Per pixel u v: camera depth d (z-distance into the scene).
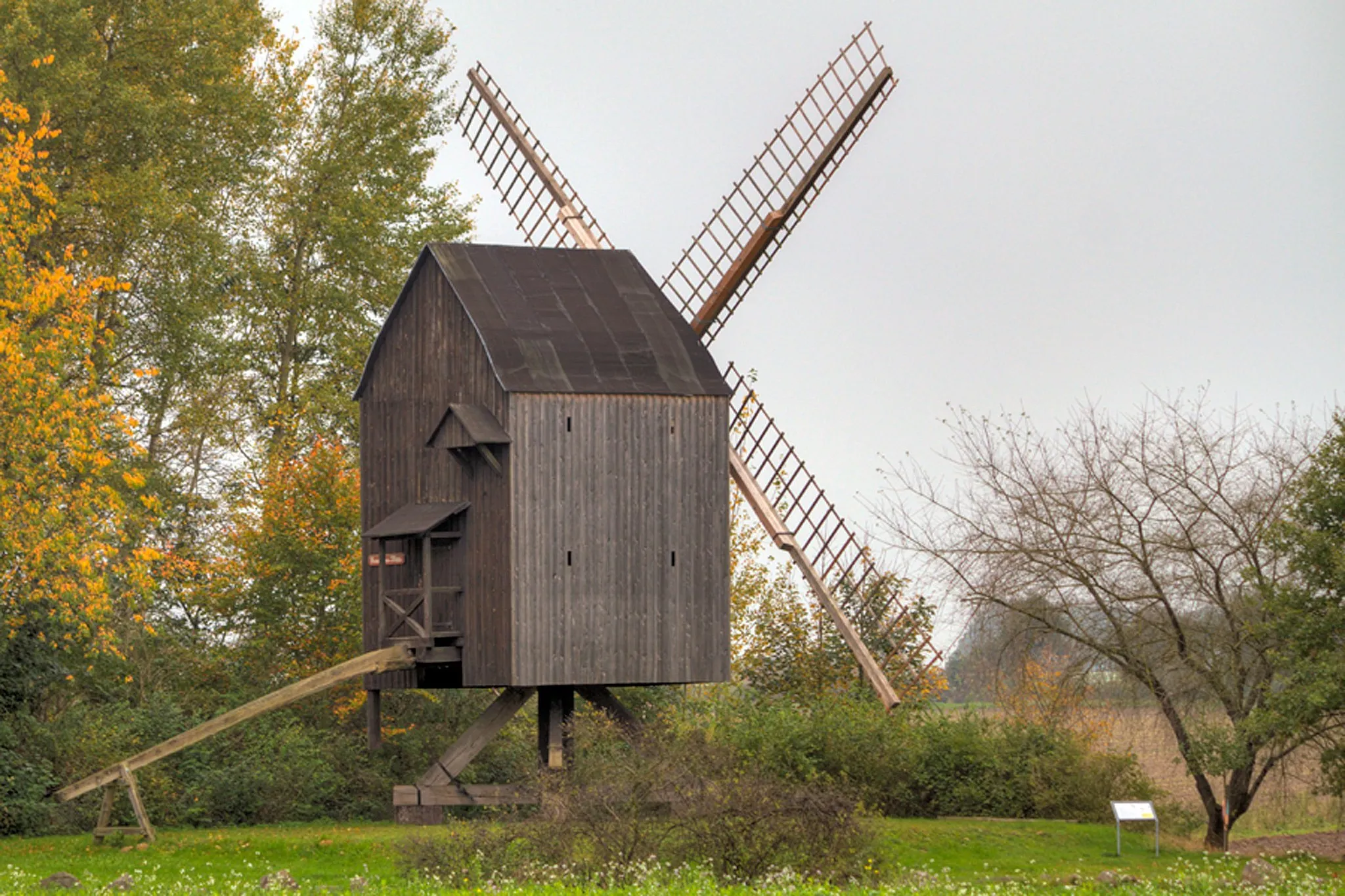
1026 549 56.81
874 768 56.81
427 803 51.94
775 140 66.50
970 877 45.47
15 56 65.81
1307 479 51.97
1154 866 47.78
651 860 37.06
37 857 47.12
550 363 50.66
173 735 63.19
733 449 63.25
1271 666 53.56
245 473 81.00
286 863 46.28
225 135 80.44
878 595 63.94
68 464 53.53
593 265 56.56
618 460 50.72
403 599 53.09
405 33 91.44
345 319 90.56
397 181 91.75
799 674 67.75
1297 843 59.59
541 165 68.62
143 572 51.56
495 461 49.41
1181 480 56.16
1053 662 62.53
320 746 67.19
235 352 84.38
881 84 68.00
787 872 35.34
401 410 54.78
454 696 71.88
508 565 49.00
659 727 58.22
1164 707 55.59
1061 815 58.00
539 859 37.62
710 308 64.75
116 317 73.88
